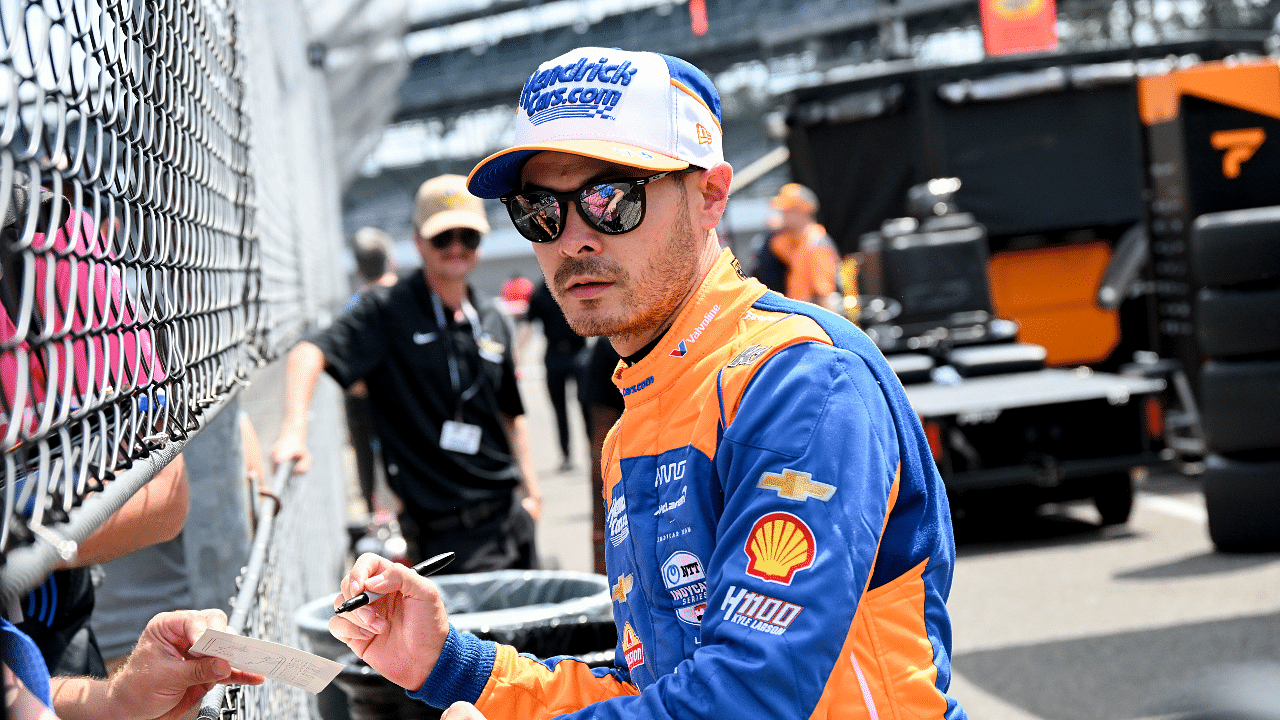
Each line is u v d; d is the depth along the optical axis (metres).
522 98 1.46
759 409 1.26
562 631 2.15
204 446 2.35
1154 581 5.67
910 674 1.25
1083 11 29.83
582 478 10.57
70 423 0.96
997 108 9.91
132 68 1.29
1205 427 6.20
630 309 1.40
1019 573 6.14
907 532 1.30
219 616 1.41
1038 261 9.88
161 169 1.42
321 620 2.24
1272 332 5.91
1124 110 9.91
